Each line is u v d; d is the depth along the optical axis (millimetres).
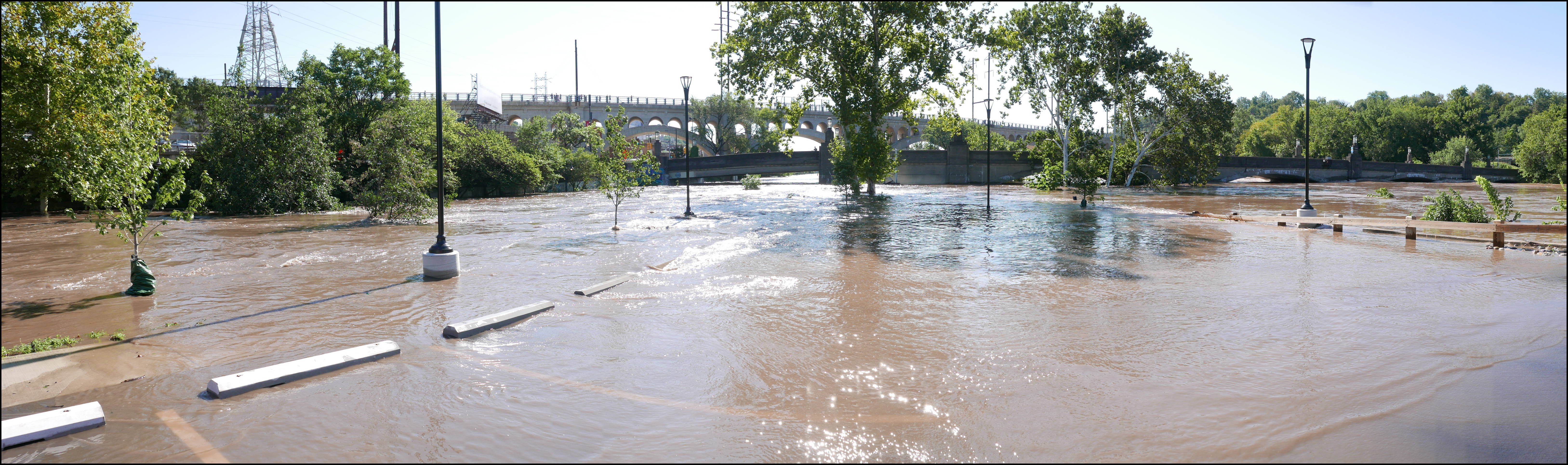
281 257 16344
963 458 4621
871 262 14734
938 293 10945
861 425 5219
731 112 110250
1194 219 27750
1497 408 5477
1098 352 7273
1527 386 6039
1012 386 6105
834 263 14508
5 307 10250
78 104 13055
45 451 4805
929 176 75500
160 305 10367
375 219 28391
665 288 11492
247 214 33250
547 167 63031
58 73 13133
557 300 10414
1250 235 20703
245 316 9492
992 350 7367
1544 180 62781
